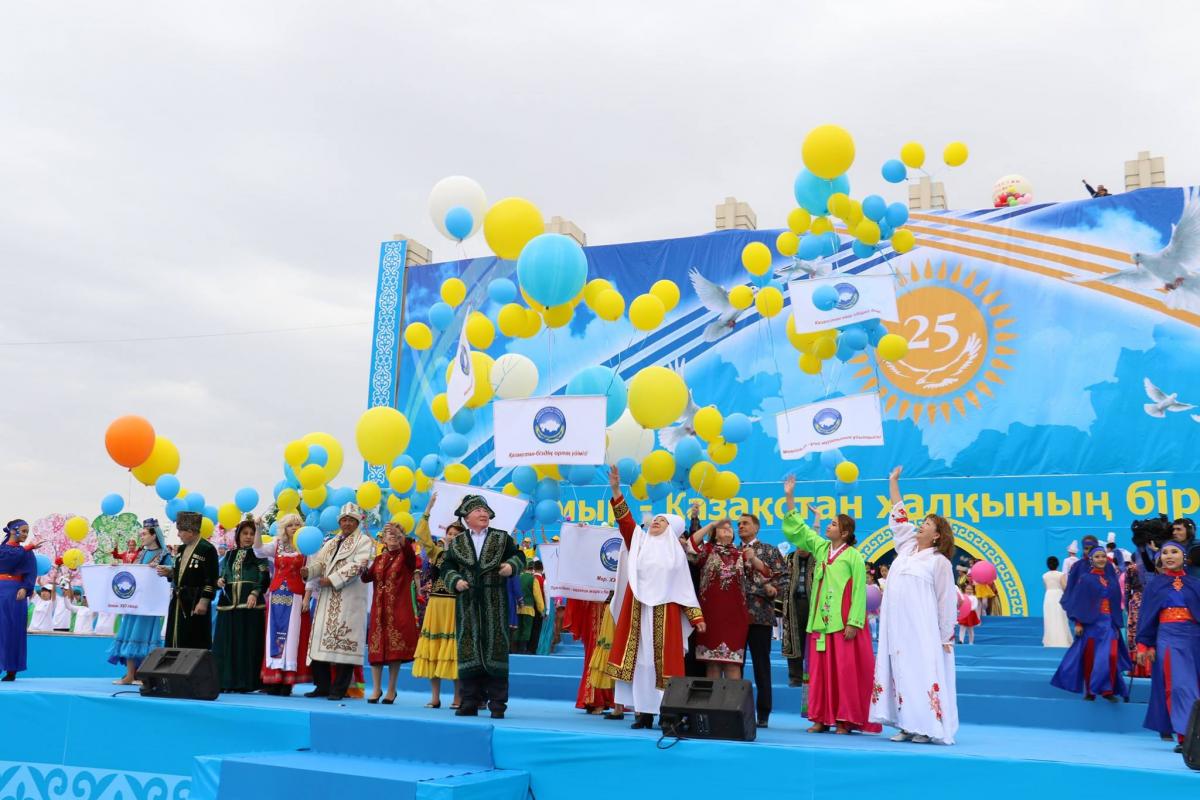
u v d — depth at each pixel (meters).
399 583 8.93
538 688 10.42
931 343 20.44
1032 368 19.84
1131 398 19.19
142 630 9.58
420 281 23.70
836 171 8.84
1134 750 6.75
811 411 9.34
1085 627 8.63
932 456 20.05
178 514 9.50
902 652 6.93
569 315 8.50
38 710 8.27
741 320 21.34
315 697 9.16
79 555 13.27
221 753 7.61
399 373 23.36
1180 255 19.34
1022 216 20.39
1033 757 5.81
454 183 9.09
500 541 7.80
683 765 6.27
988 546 19.45
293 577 9.42
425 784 6.10
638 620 7.21
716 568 7.48
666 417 8.03
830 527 7.66
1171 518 18.53
